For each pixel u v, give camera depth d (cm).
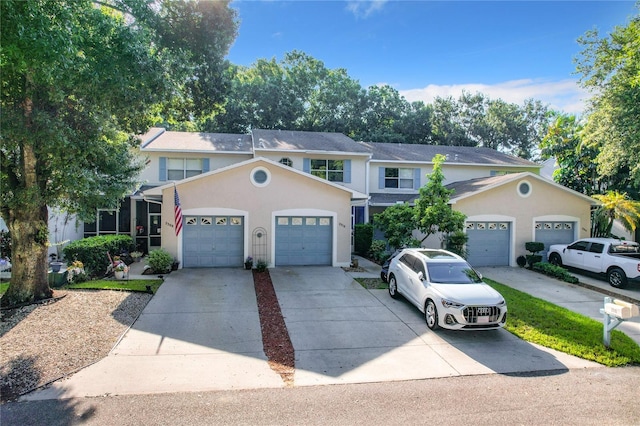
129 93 959
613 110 1538
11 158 993
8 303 970
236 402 546
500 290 1288
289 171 1552
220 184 1503
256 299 1098
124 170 1183
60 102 908
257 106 3356
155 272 1391
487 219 1694
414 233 1850
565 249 1612
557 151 2286
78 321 857
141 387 583
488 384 623
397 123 3697
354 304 1072
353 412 525
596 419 521
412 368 679
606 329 794
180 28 1362
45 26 720
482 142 4322
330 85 3641
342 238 1611
